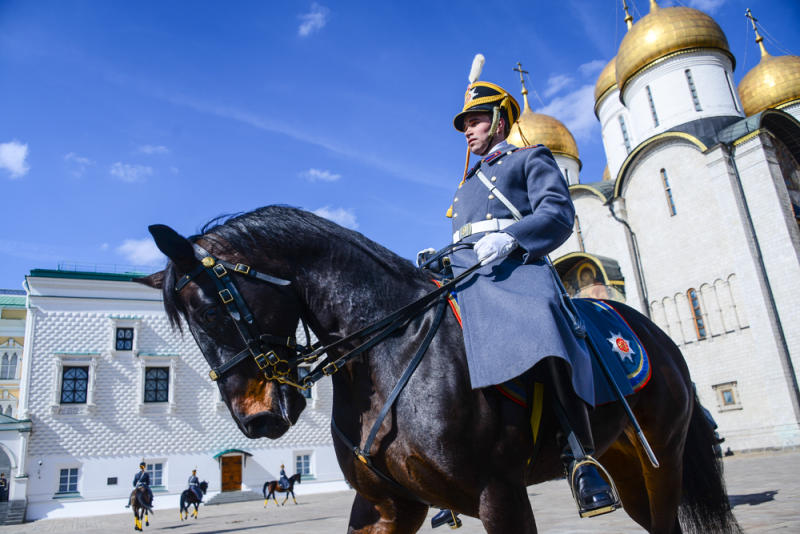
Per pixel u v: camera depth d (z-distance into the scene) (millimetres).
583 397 2482
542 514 10227
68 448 30859
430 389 2475
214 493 32812
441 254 3053
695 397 3910
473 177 3205
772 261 25906
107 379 32438
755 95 34562
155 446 32469
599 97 39625
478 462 2426
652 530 3693
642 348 3445
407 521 2740
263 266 2740
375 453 2561
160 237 2662
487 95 3203
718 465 3848
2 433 29766
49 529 21656
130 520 25078
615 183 32375
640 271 31031
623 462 3830
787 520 5910
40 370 31344
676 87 32562
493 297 2582
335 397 2877
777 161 27391
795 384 24359
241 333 2662
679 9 33625
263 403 2643
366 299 2771
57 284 32656
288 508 24078
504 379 2352
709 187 28422
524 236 2623
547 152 2988
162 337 34062
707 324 27797
